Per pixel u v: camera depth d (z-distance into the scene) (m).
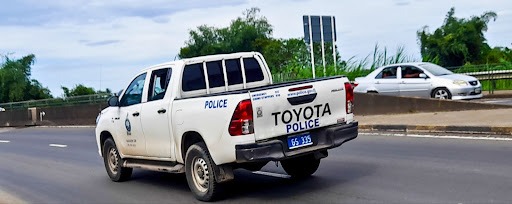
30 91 65.44
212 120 7.68
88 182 11.14
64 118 32.59
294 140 7.83
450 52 38.34
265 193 8.45
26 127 34.97
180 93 8.57
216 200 8.21
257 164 8.30
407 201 7.18
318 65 24.73
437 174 8.53
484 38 39.00
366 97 17.91
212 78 8.95
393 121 15.16
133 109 9.50
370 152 11.28
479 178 8.00
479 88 18.36
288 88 7.77
